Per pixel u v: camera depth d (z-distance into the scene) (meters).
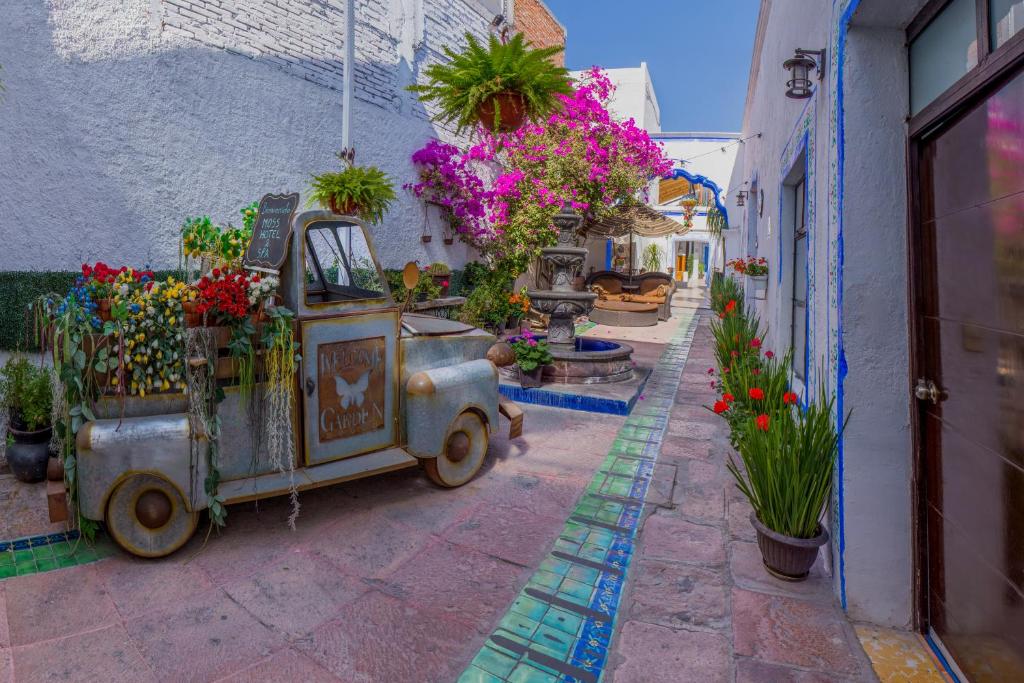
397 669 2.34
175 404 3.12
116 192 5.21
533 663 2.40
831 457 2.81
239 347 3.17
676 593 2.88
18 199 4.59
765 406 4.15
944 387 2.37
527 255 10.88
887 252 2.60
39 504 3.58
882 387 2.62
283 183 6.83
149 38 5.41
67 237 4.89
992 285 2.02
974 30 2.07
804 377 4.92
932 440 2.48
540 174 11.02
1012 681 1.92
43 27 4.68
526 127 10.93
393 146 8.58
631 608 2.76
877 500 2.62
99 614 2.63
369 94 8.09
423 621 2.66
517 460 4.72
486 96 4.32
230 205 6.23
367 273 3.96
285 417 3.34
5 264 4.53
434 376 3.92
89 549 3.15
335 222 3.71
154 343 3.05
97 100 5.05
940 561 2.44
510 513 3.76
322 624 2.62
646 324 13.38
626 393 6.50
